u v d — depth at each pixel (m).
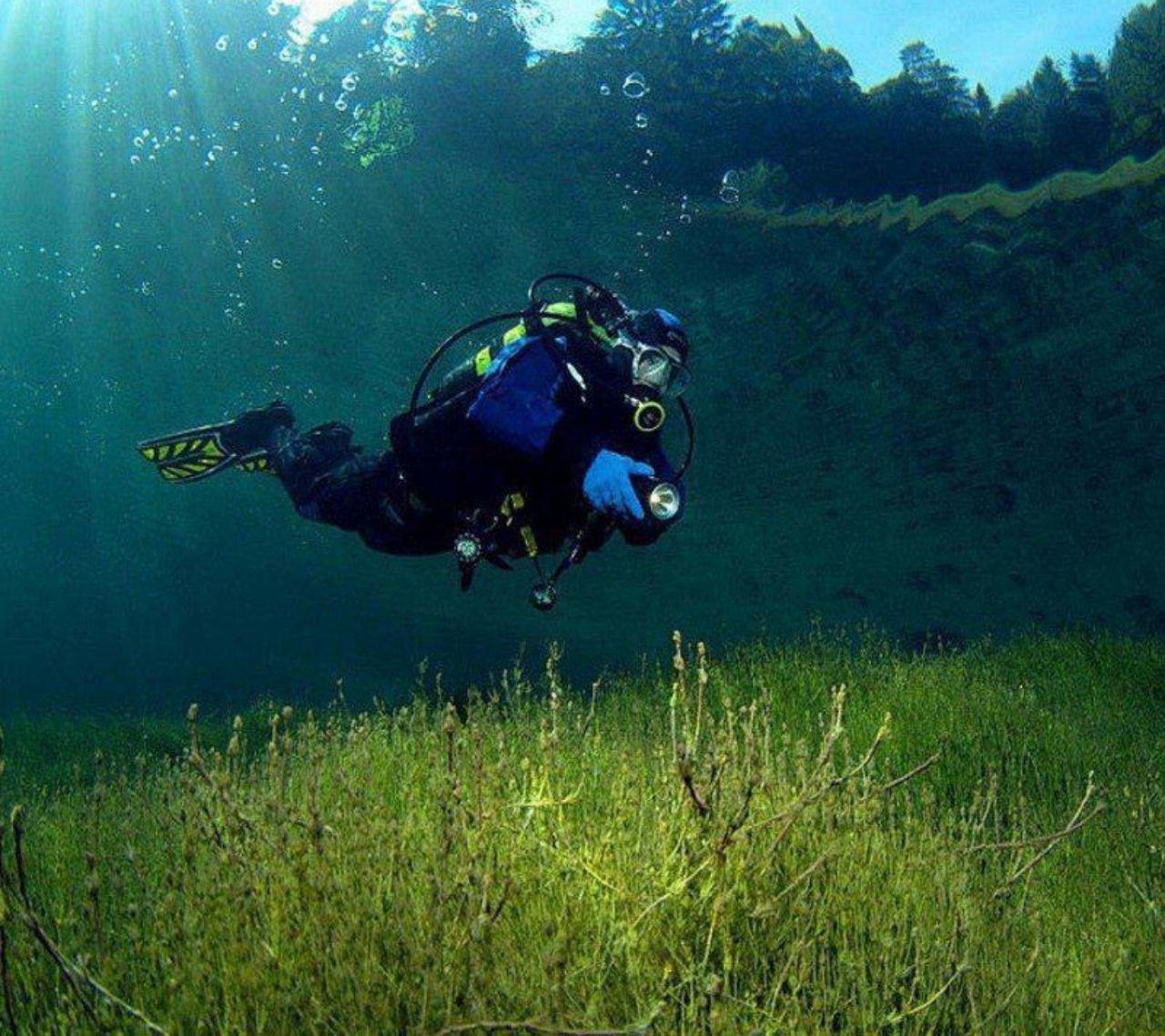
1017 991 3.43
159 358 35.25
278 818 3.22
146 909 3.15
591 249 51.94
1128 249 40.06
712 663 8.94
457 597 23.52
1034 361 35.09
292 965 2.71
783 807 3.62
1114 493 27.12
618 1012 2.85
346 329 39.06
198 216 39.09
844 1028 3.11
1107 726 7.66
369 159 46.59
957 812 5.64
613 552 26.34
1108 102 95.94
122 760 7.93
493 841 3.26
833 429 33.44
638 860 3.33
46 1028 2.61
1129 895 4.84
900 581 23.78
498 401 3.74
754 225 57.75
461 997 2.70
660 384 3.78
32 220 37.88
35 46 38.16
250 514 28.20
